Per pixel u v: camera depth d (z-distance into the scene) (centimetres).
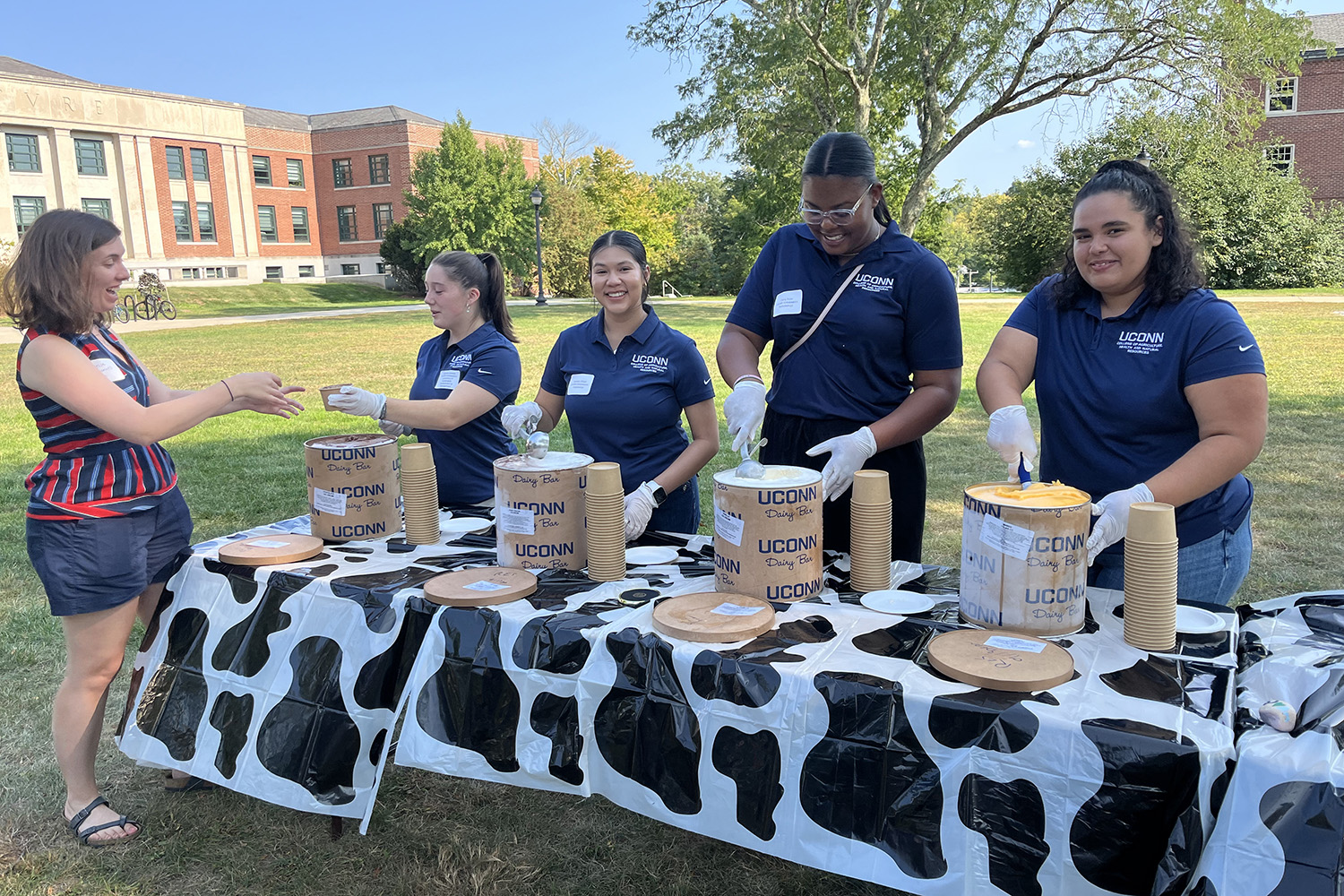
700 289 4131
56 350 186
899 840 128
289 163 3656
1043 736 120
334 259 3803
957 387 215
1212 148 1656
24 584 401
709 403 253
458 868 210
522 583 177
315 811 178
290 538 216
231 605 199
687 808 145
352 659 180
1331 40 2631
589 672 155
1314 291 2238
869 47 1742
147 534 208
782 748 136
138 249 3161
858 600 168
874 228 216
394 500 223
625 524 206
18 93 2841
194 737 195
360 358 1252
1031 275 2727
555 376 270
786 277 228
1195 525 173
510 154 3366
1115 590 173
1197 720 119
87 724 216
